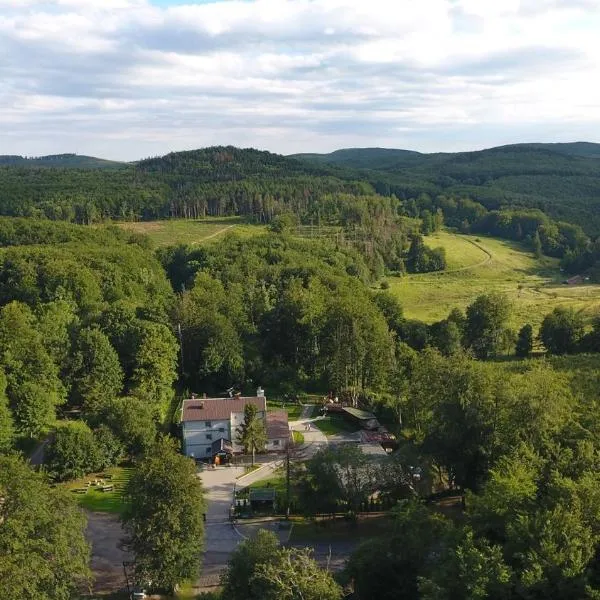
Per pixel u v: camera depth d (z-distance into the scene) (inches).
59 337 4480.8
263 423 4025.6
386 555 2145.7
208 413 3988.7
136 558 2493.8
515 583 1724.9
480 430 2837.1
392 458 3142.2
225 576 2230.6
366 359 4945.9
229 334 5123.0
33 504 2119.8
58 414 4266.7
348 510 3097.9
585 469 2230.6
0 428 3550.7
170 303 5511.8
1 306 6097.4
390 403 4549.7
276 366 5408.5
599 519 1849.2
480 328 6761.8
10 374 3887.8
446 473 3390.7
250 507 3221.0
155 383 4335.6
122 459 3828.7
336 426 4419.3
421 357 4352.9
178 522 2464.3
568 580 1695.4
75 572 2208.4
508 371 3922.2
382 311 6648.6
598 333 6314.0
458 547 1798.7
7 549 1985.7
